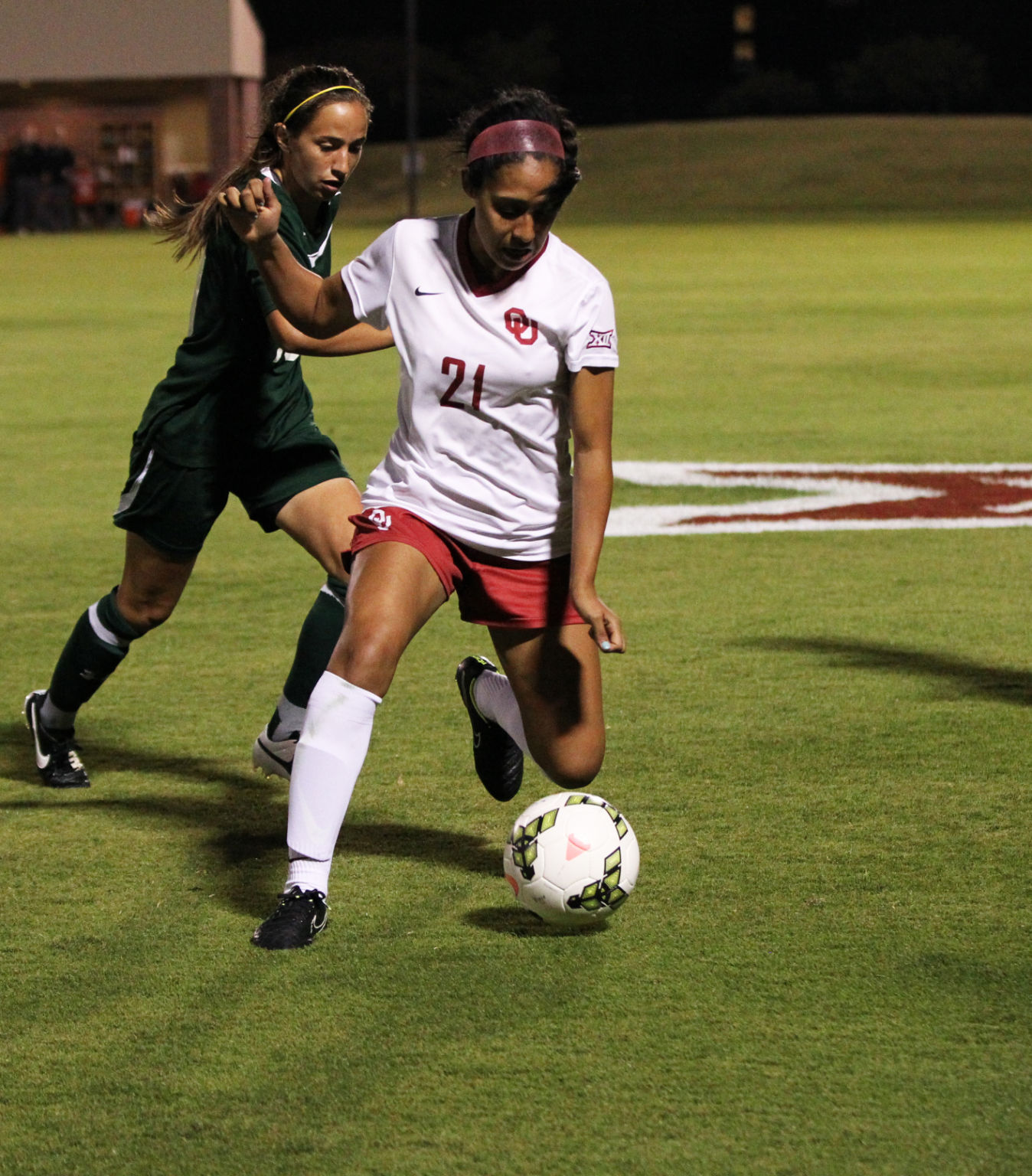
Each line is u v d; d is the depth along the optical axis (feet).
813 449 139.23
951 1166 34.68
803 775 60.08
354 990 42.91
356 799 58.23
